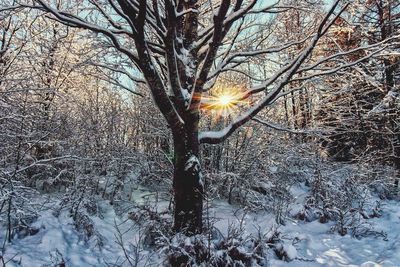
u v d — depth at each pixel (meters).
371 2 11.45
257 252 5.60
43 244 5.32
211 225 5.84
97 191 8.30
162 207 7.43
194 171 5.57
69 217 6.32
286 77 5.63
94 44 6.83
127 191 8.62
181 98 5.61
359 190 8.64
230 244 5.32
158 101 5.19
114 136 9.35
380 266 5.29
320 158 9.27
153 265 5.31
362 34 10.34
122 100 11.00
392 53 5.98
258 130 9.27
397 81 12.25
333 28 7.03
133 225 6.37
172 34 4.89
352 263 5.66
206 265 4.89
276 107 10.08
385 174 10.62
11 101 6.60
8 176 5.50
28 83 7.12
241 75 9.65
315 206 7.94
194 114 5.61
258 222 7.33
